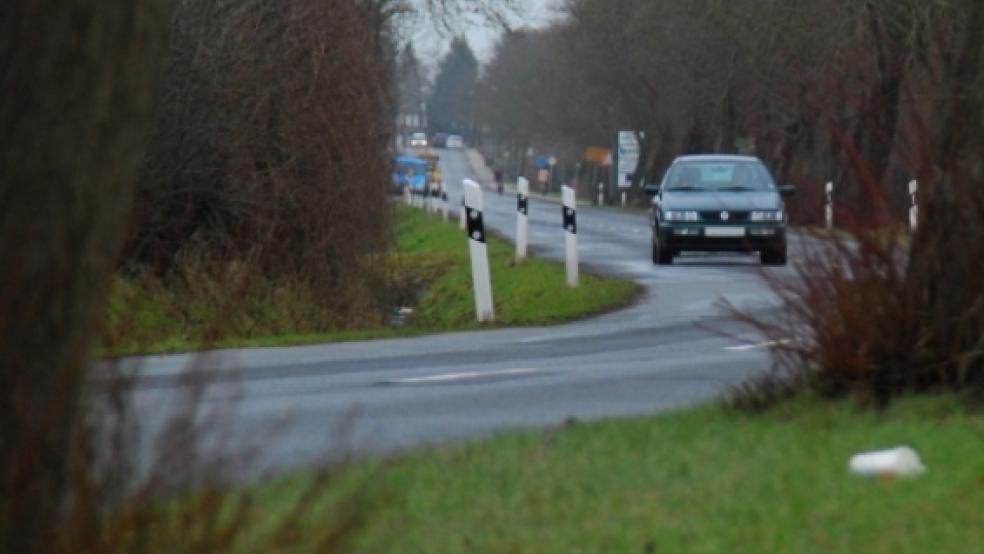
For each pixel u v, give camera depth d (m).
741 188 88.88
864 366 29.67
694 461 25.67
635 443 27.81
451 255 111.88
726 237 85.81
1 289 15.01
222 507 16.81
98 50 15.20
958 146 29.25
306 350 50.84
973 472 23.67
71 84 15.09
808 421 28.39
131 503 15.90
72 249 15.22
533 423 32.62
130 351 17.00
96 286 15.47
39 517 15.12
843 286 29.91
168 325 55.19
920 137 29.75
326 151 70.00
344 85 70.56
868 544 20.14
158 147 65.25
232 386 27.44
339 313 68.62
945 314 29.39
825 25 119.00
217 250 67.81
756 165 90.88
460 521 22.31
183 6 67.06
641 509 22.45
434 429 32.66
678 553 20.08
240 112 68.31
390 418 34.56
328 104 69.94
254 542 16.88
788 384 30.55
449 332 56.56
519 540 21.08
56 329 15.22
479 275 61.41
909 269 29.67
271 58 69.25
